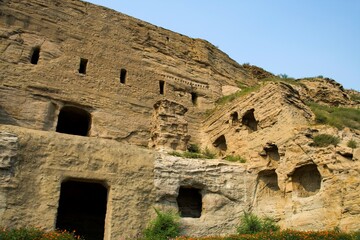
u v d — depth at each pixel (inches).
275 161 871.7
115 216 681.0
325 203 698.8
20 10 1131.9
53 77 1101.7
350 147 724.0
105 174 707.4
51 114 1059.3
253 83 1715.1
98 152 720.3
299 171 796.0
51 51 1136.2
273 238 584.7
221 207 808.9
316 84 1654.8
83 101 1127.6
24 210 610.2
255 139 950.4
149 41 1414.9
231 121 1093.8
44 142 677.3
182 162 811.4
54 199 641.6
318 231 619.5
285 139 842.2
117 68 1261.1
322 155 739.4
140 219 704.4
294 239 575.5
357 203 644.1
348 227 637.9
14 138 649.6
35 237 547.2
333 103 1557.6
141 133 1190.9
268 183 882.8
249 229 737.0
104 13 1332.4
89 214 989.8
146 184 743.1
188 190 856.3
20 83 1032.2
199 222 762.2
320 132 802.2
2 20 1087.6
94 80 1183.6
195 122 1318.9
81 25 1248.2
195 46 1571.1
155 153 796.6
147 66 1343.5
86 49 1218.0
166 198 761.0
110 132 1134.4
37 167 651.5
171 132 933.2
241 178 865.5
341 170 694.5
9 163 625.6
